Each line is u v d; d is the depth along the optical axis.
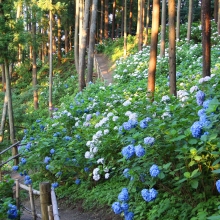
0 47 10.71
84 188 5.96
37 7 18.47
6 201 4.55
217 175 3.31
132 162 3.80
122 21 31.73
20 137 13.43
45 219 4.26
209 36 7.24
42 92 22.22
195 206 3.56
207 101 3.37
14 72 29.59
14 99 16.30
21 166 7.01
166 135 3.52
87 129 6.17
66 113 7.77
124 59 20.38
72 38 37.62
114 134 4.98
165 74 13.23
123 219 4.51
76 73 24.25
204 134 3.04
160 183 3.78
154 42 8.16
